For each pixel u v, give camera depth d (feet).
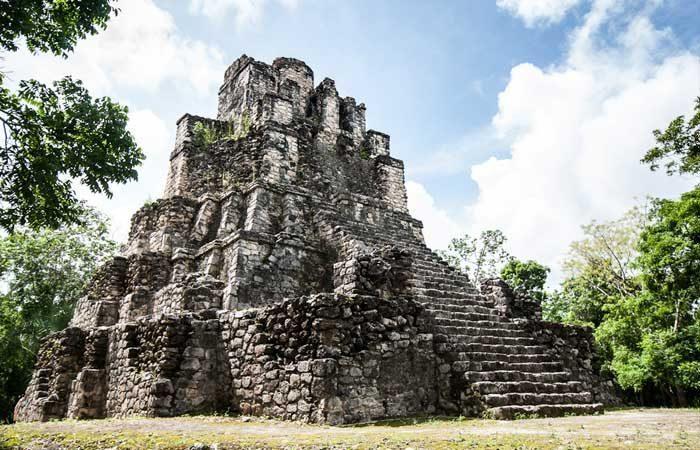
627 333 54.70
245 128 52.60
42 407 31.14
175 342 25.55
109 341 32.07
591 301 77.56
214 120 55.77
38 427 20.72
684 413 26.48
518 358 29.17
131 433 16.84
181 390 24.53
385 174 59.62
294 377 21.43
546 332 35.24
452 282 39.19
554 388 26.55
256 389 23.26
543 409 23.54
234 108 58.95
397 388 23.48
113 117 25.46
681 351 45.14
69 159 24.18
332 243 39.34
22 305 67.77
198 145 52.85
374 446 12.93
